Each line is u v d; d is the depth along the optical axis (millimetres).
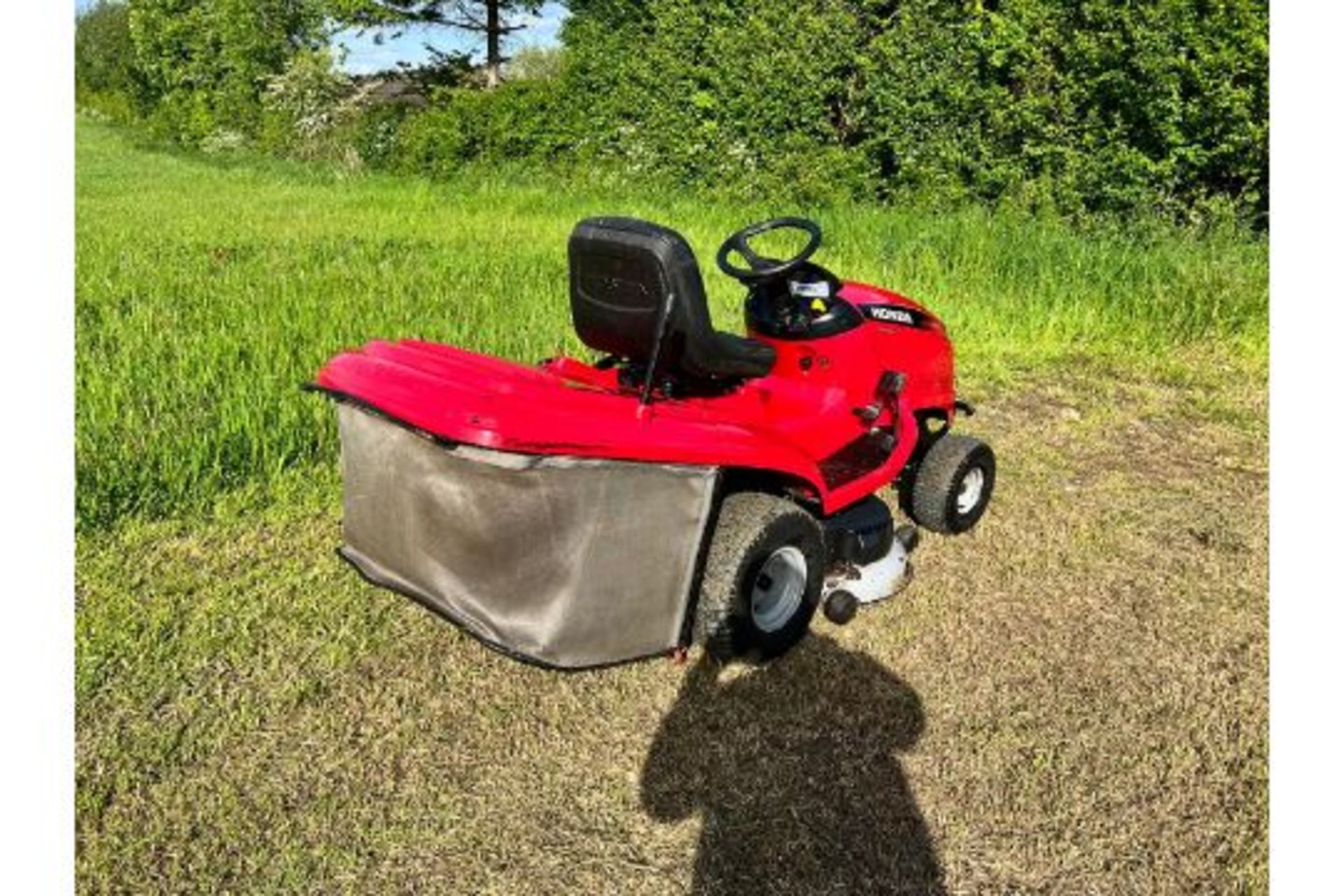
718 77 14828
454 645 3725
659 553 3113
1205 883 2812
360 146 22578
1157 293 8281
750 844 2893
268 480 4891
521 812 2979
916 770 3193
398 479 3135
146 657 3564
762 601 3611
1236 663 3801
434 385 2994
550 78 19688
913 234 10195
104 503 4512
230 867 2752
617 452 2900
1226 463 5746
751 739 3305
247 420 5027
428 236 11500
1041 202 10820
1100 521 4926
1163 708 3523
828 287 4168
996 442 5906
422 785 3059
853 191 13102
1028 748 3305
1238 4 9273
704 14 15500
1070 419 6312
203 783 3027
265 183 19312
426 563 3119
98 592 3906
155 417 5277
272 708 3350
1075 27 10859
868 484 3953
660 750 3244
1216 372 7324
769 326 4098
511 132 18828
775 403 3891
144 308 7012
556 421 2830
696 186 15031
